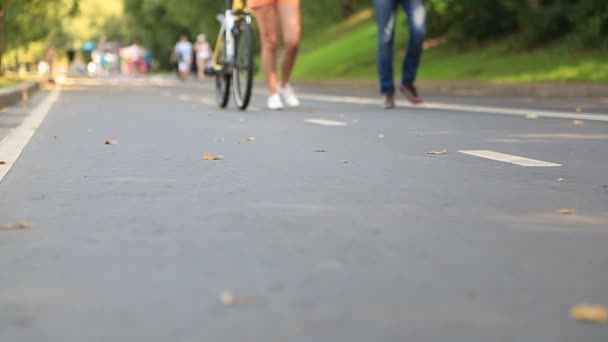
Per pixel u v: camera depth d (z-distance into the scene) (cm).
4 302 441
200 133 1473
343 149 1196
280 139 1352
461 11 4700
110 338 385
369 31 6588
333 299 444
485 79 3778
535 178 906
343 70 5491
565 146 1231
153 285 471
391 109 2138
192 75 8625
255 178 902
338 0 7006
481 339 384
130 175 933
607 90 3047
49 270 507
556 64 3734
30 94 3338
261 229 627
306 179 894
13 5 4762
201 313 420
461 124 1638
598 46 3791
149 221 661
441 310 427
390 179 895
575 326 403
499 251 558
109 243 581
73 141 1348
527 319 413
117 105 2503
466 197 779
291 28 2092
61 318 414
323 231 620
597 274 501
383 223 651
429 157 1096
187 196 783
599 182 880
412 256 541
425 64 4734
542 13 4169
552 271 507
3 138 1413
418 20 2127
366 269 507
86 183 875
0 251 559
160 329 397
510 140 1320
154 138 1384
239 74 2166
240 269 506
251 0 2105
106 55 13025
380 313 421
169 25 12206
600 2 3772
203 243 579
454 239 594
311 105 2377
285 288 464
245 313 419
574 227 642
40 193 814
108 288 466
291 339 382
